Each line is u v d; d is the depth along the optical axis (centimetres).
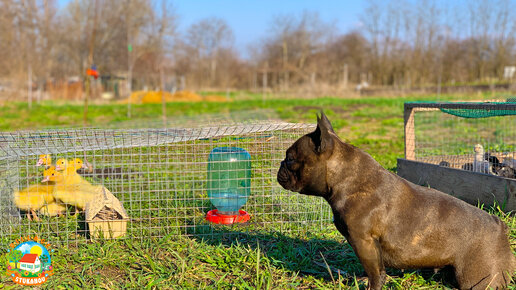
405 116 285
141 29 1869
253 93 1992
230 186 233
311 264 205
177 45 2189
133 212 243
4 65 1711
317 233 229
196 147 232
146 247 213
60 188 232
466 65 2181
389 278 193
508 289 180
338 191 178
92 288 189
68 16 1923
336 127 607
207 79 2681
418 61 2220
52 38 1884
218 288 188
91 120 765
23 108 1059
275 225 234
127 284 190
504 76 1980
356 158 179
